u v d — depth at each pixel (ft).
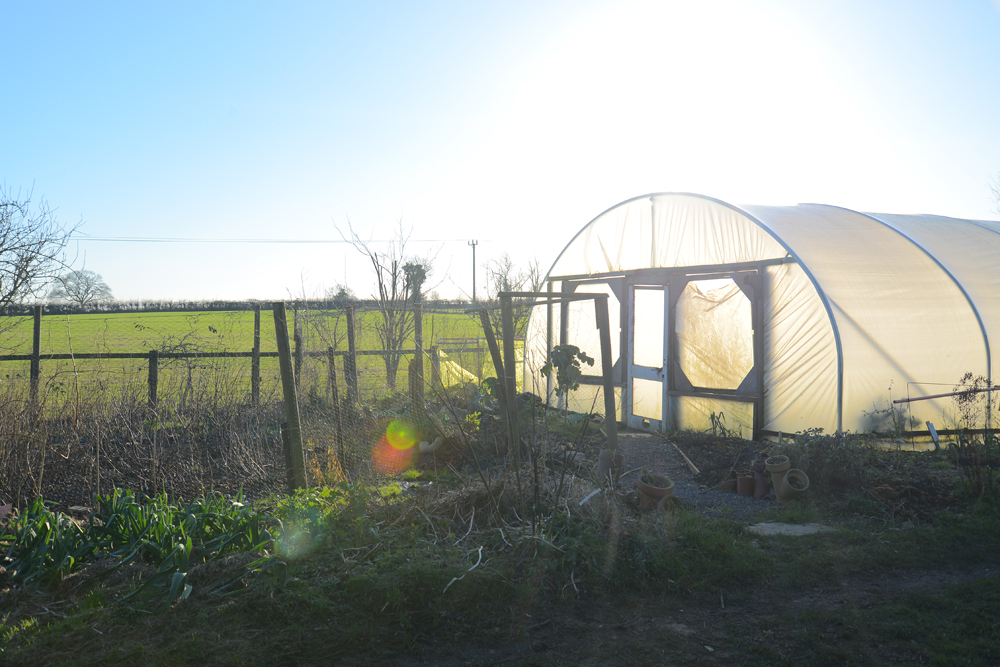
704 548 16.62
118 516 15.80
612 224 41.45
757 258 32.45
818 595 14.92
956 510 20.38
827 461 22.86
